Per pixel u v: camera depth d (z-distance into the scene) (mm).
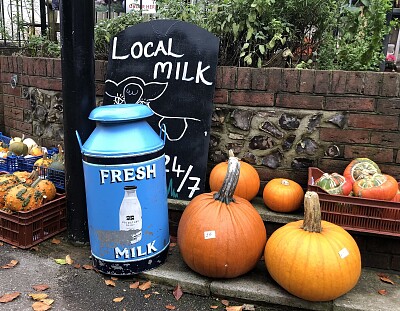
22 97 5105
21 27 6465
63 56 3381
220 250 2891
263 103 3650
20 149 4656
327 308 2820
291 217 3441
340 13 4039
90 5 3338
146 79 3873
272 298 2883
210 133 3840
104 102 4004
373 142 3438
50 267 3320
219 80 3729
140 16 4727
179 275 3117
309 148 3605
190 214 3057
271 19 3900
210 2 4320
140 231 3064
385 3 3896
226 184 3031
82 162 3402
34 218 3582
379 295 2939
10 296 2914
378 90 3340
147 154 2965
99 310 2828
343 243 2768
